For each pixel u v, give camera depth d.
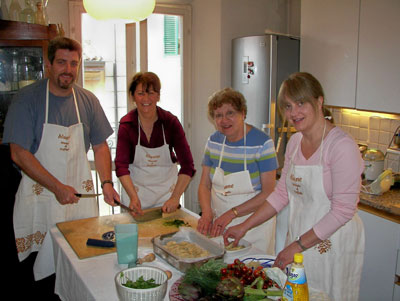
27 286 2.28
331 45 2.71
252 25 3.72
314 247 1.70
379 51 2.36
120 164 2.23
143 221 1.98
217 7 3.56
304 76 1.50
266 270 1.32
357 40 2.50
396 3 2.23
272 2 3.78
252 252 1.64
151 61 3.82
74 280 1.51
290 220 1.79
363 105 2.52
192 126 4.09
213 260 1.33
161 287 1.20
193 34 3.91
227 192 2.00
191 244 1.63
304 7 2.93
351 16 2.53
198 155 4.07
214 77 3.70
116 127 3.75
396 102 2.29
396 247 2.12
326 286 1.71
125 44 3.65
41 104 2.04
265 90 3.22
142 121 2.28
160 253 1.57
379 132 2.75
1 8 2.67
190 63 3.96
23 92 2.03
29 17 2.66
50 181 1.94
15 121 1.96
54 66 1.99
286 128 3.29
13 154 2.00
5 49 2.68
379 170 2.54
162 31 3.80
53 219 2.08
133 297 1.18
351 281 1.75
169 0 3.77
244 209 1.86
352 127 2.99
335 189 1.51
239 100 1.87
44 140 2.04
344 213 1.48
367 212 2.26
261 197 1.90
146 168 2.31
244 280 1.25
